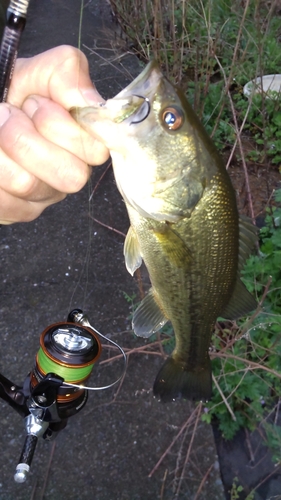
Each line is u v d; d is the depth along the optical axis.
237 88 1.00
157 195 0.30
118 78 1.02
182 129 0.29
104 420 0.55
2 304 0.65
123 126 0.28
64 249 0.72
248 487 0.55
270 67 0.98
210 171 0.31
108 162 0.86
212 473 0.52
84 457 0.52
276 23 1.00
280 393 0.60
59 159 0.24
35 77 0.27
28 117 0.24
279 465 0.56
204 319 0.37
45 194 0.26
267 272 0.67
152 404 0.57
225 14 0.99
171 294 0.35
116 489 0.50
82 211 0.78
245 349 0.62
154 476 0.51
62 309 0.65
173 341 0.61
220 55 1.01
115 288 0.68
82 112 0.26
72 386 0.34
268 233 0.74
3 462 0.51
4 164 0.24
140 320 0.37
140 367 0.60
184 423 0.55
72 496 0.49
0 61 0.25
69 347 0.33
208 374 0.41
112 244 0.74
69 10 1.25
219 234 0.33
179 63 0.80
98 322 0.64
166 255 0.33
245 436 0.59
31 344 0.61
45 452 0.52
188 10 0.91
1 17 0.30
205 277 0.34
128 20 1.02
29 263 0.70
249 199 0.68
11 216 0.27
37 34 1.16
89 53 1.09
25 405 0.36
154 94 0.29
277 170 0.90
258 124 0.95
